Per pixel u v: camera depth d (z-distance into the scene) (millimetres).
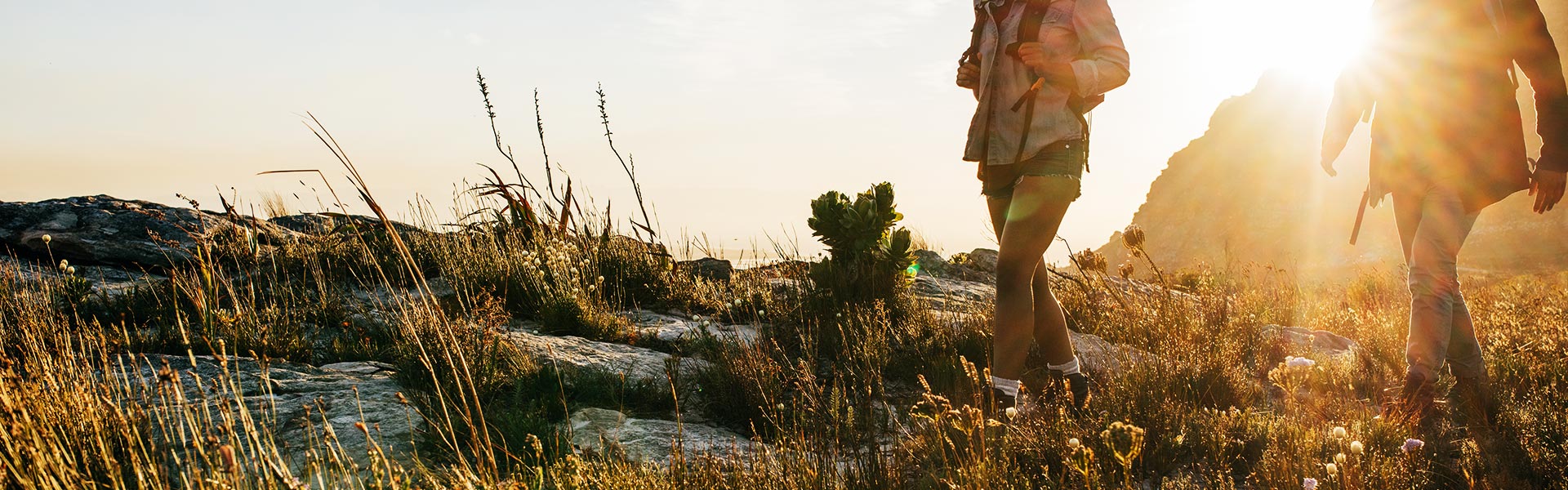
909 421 3387
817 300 5281
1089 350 4781
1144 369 3701
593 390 3619
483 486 2355
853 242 5793
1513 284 8633
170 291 4914
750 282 6207
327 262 5949
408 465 2758
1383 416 3188
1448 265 3535
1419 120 3666
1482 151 3518
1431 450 2896
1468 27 3533
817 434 2961
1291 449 2729
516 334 4352
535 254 5727
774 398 3453
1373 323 5223
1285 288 7312
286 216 7648
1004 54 3363
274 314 4453
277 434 2932
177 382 2275
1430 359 3404
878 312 4887
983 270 9703
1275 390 4148
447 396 3213
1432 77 3631
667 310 6000
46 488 2035
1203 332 4770
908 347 4398
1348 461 2586
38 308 4176
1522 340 4594
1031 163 3303
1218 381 3740
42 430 2352
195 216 7016
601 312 5199
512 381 3568
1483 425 3166
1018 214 3307
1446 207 3576
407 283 5820
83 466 2418
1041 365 4219
